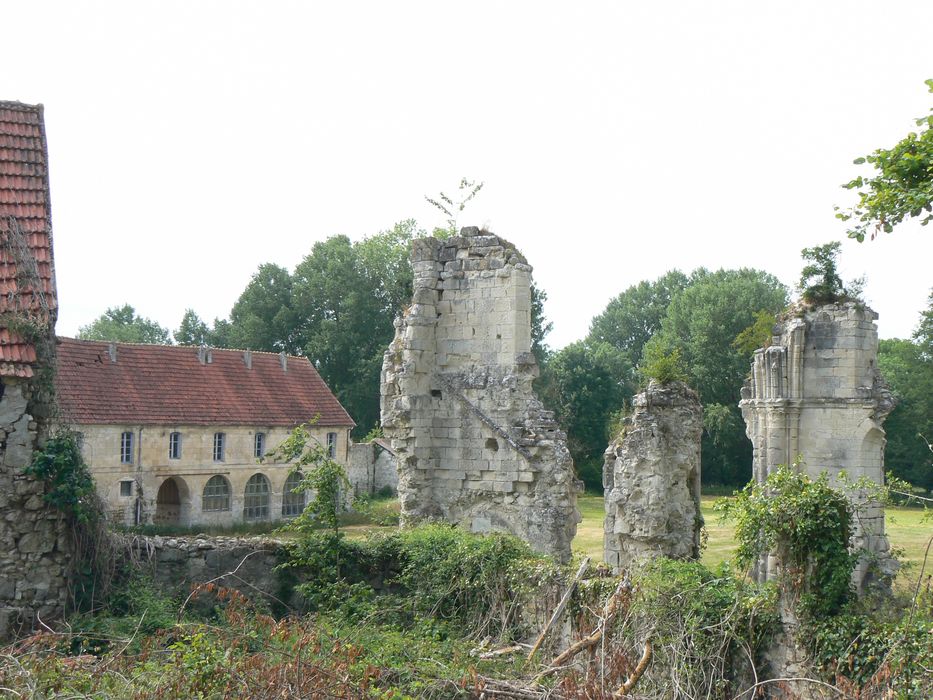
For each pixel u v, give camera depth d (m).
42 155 19.75
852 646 13.12
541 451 21.50
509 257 22.34
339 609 18.06
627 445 19.55
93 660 13.59
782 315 27.66
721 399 66.62
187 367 49.38
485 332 22.53
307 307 74.44
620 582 15.33
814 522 13.91
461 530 20.05
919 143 15.68
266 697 11.70
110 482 42.50
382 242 74.12
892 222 15.96
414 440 22.58
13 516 16.91
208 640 13.68
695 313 69.31
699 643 14.11
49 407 17.56
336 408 54.56
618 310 94.44
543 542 21.11
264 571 19.31
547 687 13.41
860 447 25.61
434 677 13.84
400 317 23.67
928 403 58.66
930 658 12.08
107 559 17.83
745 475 65.81
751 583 15.34
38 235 18.55
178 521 46.25
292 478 51.56
